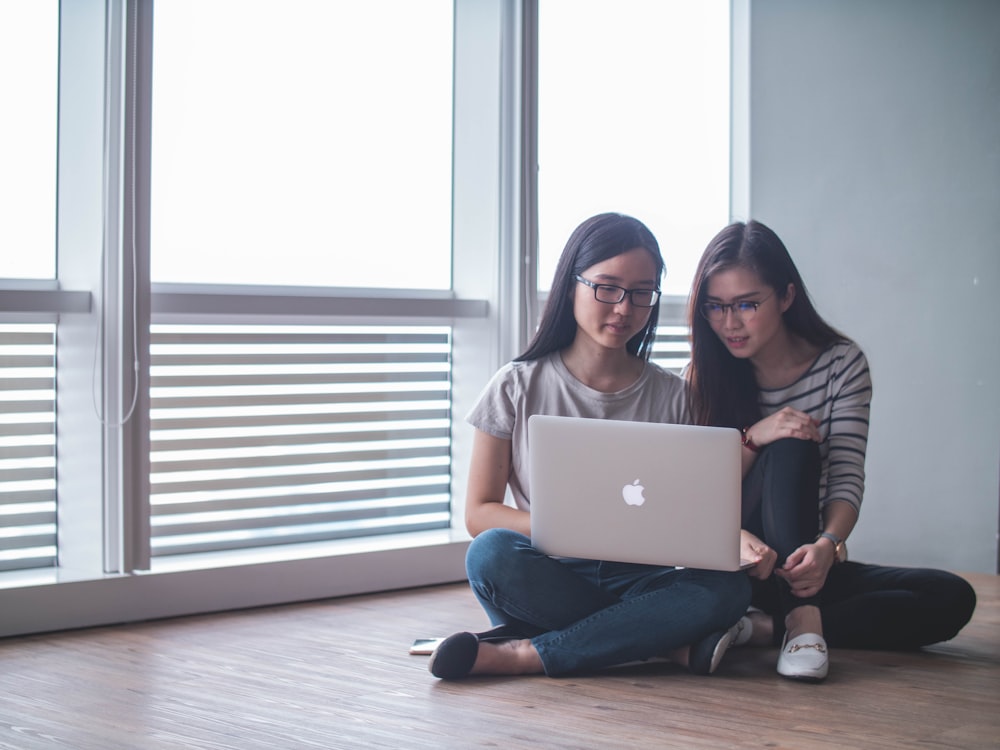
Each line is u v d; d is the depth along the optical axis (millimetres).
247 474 2953
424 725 1808
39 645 2383
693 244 3762
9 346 2629
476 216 3271
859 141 3525
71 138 2666
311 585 2871
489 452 2299
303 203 3062
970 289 3445
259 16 2979
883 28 3500
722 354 2381
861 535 3533
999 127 3434
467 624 2604
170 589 2656
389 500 3213
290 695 1987
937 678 2143
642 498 2031
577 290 2205
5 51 2621
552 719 1844
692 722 1832
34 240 2670
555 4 3459
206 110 2893
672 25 3697
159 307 2729
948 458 3463
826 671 2096
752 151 3689
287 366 3008
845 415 2357
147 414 2635
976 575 3359
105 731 1772
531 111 3193
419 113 3268
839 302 3547
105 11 2605
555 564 2146
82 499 2658
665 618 2086
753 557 2119
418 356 3254
